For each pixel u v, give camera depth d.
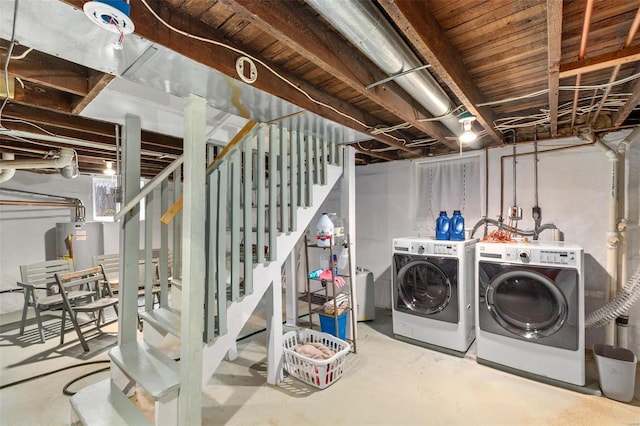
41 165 3.22
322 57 1.50
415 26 1.29
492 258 2.75
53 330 3.80
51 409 2.25
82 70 1.85
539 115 2.62
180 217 2.70
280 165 2.57
